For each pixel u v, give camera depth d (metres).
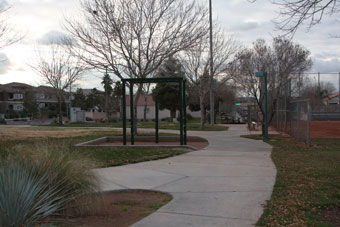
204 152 12.36
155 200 6.02
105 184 6.84
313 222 4.57
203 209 5.31
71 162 5.23
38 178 4.85
